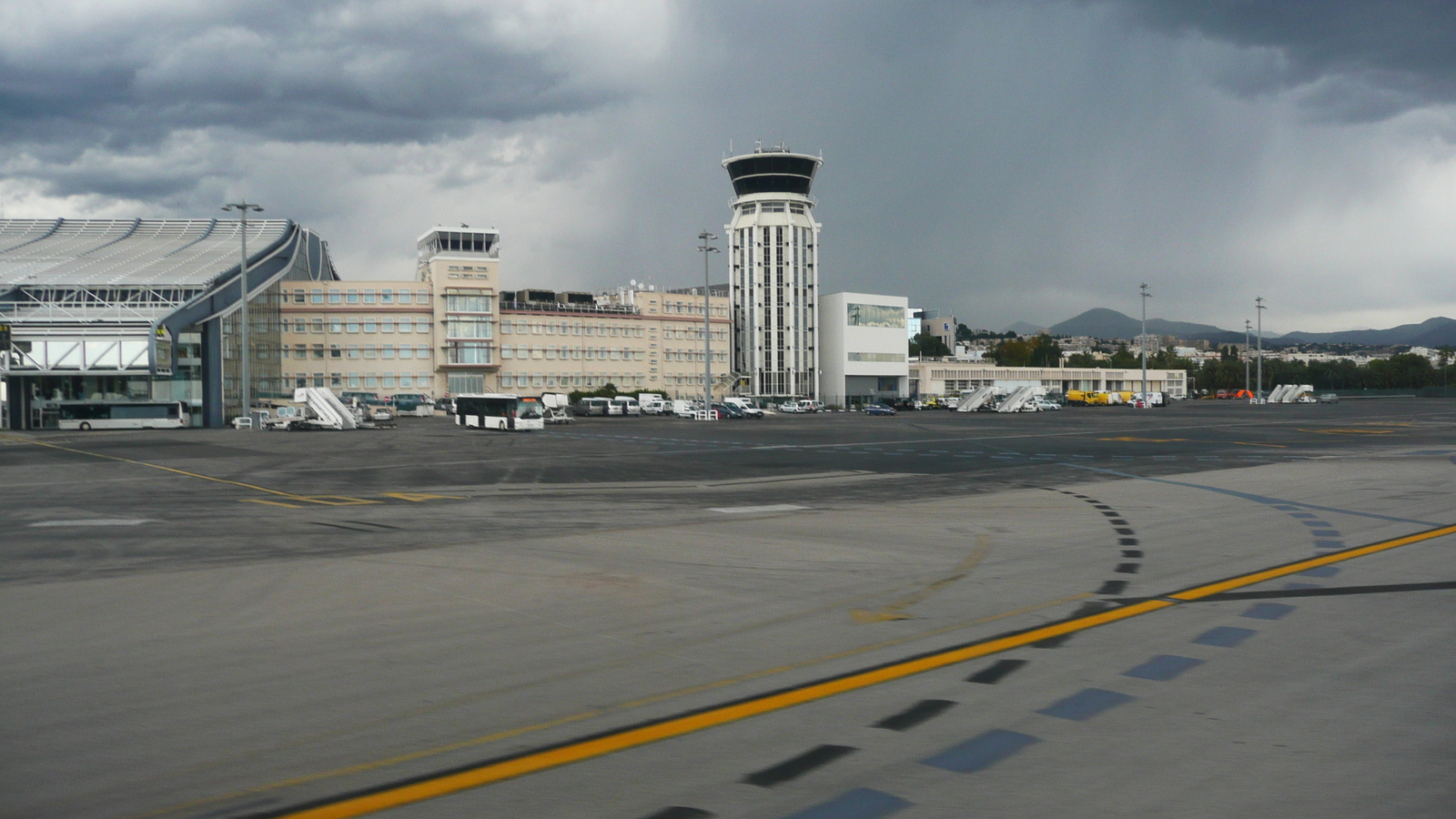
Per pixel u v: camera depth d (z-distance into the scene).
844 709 6.61
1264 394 178.38
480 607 9.95
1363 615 9.34
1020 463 32.38
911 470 29.84
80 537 15.67
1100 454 36.59
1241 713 6.48
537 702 6.79
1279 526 15.97
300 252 126.56
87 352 78.81
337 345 123.75
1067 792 5.22
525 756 5.75
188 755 5.78
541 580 11.49
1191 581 11.23
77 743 5.98
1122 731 6.16
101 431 73.00
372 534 15.88
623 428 70.94
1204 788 5.26
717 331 149.50
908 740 6.02
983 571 11.98
